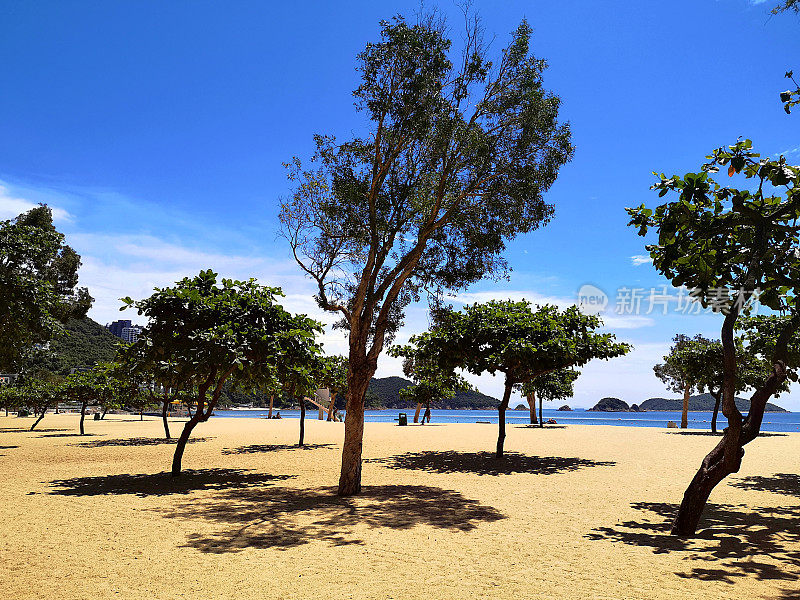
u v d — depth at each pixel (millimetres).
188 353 13297
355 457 12445
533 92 13125
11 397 35562
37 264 18953
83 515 9930
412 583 6234
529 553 7555
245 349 13914
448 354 19703
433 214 13164
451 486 13711
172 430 36719
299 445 25406
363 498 11914
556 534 8695
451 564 7008
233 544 7930
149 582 6199
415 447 24172
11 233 18047
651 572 6656
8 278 17438
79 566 6797
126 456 20844
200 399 15398
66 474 15758
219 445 25750
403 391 47625
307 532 8719
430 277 14695
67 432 34750
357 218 13258
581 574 6594
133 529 8852
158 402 30578
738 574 6559
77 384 32188
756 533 8750
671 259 8711
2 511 10242
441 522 9523
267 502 11383
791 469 16766
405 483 14203
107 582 6195
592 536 8562
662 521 9711
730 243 9180
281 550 7621
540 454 21219
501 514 10266
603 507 10992
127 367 15180
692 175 8211
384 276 14312
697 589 6012
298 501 11531
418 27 12766
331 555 7391
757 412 8648
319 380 18469
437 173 13898
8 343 19094
